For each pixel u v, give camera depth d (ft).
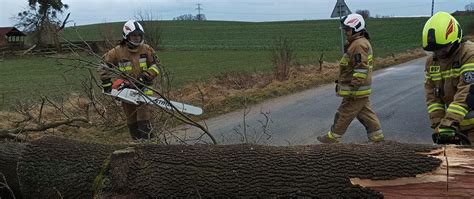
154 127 17.11
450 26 11.03
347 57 19.06
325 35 177.78
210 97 36.47
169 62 92.27
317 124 26.78
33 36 95.20
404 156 9.17
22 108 24.75
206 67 76.54
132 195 10.64
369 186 9.23
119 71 15.97
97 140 22.94
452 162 8.77
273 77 46.88
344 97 19.43
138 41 19.98
